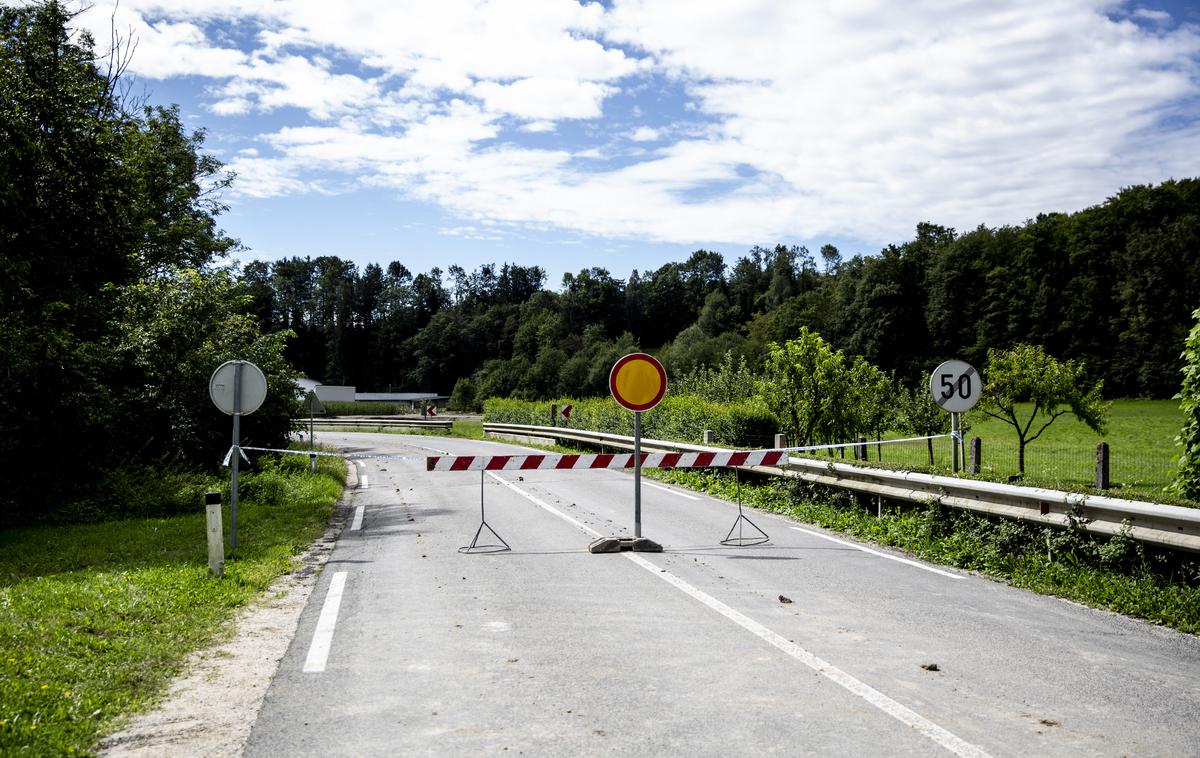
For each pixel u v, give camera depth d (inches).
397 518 540.1
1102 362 2667.3
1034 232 2893.7
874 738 173.6
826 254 6550.2
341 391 4124.0
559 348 4370.1
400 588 327.3
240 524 510.3
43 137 713.0
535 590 319.3
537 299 5477.4
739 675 216.1
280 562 380.2
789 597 304.2
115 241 780.6
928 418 1071.6
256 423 856.3
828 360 835.4
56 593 301.7
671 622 270.2
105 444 690.2
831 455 812.6
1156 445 1238.9
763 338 3599.9
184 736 178.4
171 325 753.6
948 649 238.7
